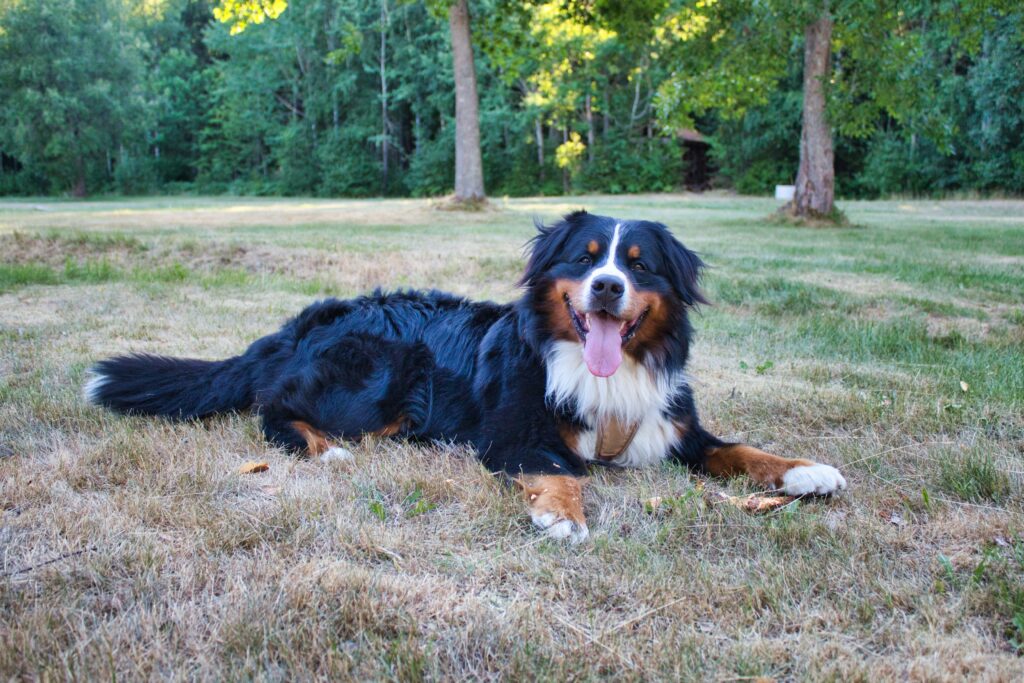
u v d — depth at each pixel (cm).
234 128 4812
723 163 4309
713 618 220
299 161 4622
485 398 350
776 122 3791
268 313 687
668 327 338
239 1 1416
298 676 188
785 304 734
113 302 734
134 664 190
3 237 1038
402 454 348
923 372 514
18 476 305
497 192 4372
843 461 353
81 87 4050
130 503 282
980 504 302
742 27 1747
